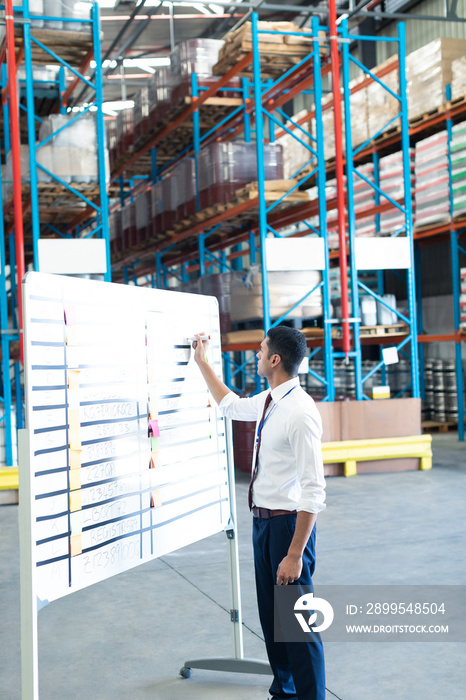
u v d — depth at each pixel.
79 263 8.25
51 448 2.73
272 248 9.08
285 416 2.97
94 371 2.99
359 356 9.39
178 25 17.56
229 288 10.66
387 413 9.20
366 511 7.14
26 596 2.60
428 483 8.40
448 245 14.04
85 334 2.94
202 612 4.71
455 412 12.76
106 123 15.00
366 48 16.78
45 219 11.15
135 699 3.52
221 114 12.30
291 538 3.02
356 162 13.11
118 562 3.10
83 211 10.49
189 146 13.77
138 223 14.19
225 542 6.45
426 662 3.81
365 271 14.15
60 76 10.65
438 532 6.27
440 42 11.03
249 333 9.85
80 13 8.60
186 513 3.57
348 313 9.42
